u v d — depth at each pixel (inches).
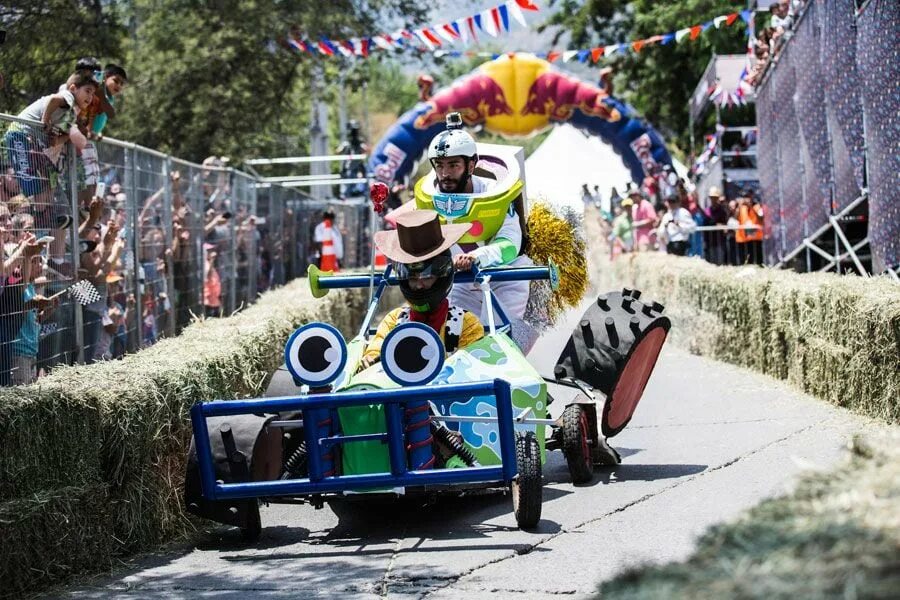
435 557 346.0
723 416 557.9
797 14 843.4
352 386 360.8
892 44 598.2
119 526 364.5
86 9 1186.6
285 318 589.6
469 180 490.6
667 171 1498.5
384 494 374.0
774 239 988.6
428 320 403.9
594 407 454.9
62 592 325.4
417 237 390.6
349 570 337.1
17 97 1132.5
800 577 139.9
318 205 1505.9
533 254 521.3
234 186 969.5
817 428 502.9
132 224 653.9
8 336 457.7
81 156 549.0
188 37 1381.6
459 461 371.2
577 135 1908.2
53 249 511.5
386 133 1519.4
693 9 1841.8
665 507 390.0
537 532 367.9
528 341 524.4
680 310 890.7
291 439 407.2
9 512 313.9
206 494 349.7
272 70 1448.1
